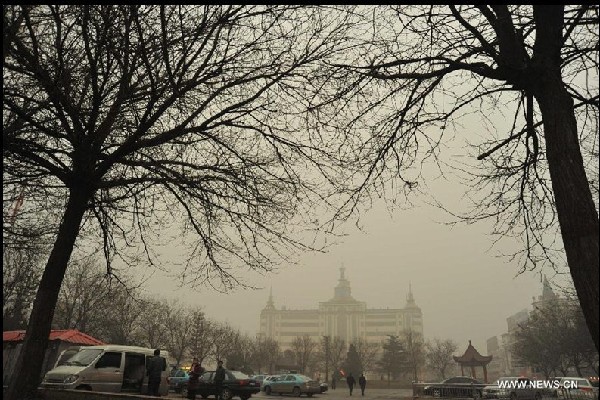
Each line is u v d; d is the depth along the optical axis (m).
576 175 4.53
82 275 31.89
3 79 5.86
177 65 6.72
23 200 8.98
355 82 6.45
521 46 5.55
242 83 7.73
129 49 6.67
